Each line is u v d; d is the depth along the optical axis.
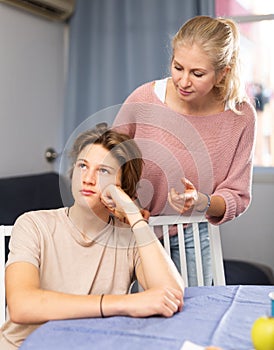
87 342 1.12
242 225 3.38
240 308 1.32
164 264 1.40
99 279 1.45
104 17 3.35
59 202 2.93
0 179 2.77
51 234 1.43
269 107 3.34
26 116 3.13
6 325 1.44
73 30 3.39
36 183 2.89
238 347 1.09
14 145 3.04
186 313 1.29
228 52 1.66
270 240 3.33
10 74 2.99
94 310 1.26
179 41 1.64
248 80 3.36
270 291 1.46
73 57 3.40
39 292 1.29
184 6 3.21
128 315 1.27
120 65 3.35
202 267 1.92
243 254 3.38
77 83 3.40
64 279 1.43
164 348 1.09
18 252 1.38
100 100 3.38
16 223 1.46
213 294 1.43
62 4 3.23
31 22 3.13
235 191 1.85
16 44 3.02
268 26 3.31
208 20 1.66
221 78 1.73
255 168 3.38
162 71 3.27
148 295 1.28
